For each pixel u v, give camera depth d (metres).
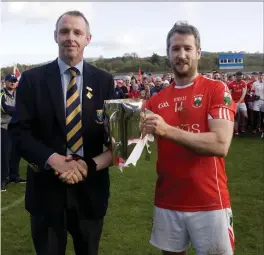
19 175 6.65
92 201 2.46
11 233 4.25
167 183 2.41
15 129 2.36
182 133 2.12
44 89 2.35
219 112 2.21
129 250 3.79
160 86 12.90
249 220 4.44
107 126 2.25
